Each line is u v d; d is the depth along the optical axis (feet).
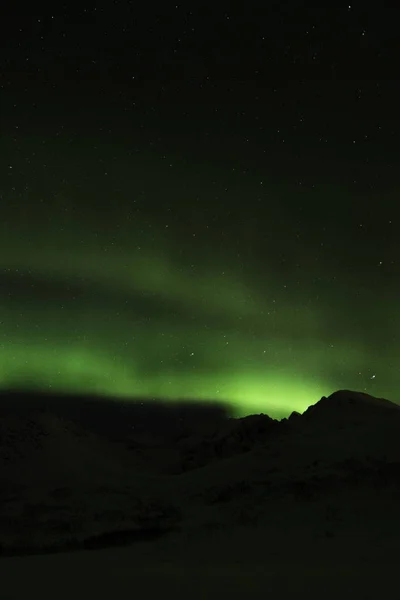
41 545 45.52
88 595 29.17
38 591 30.27
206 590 29.48
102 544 45.85
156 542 45.80
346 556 38.01
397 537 43.14
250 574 33.37
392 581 30.30
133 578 33.14
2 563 39.65
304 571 33.73
